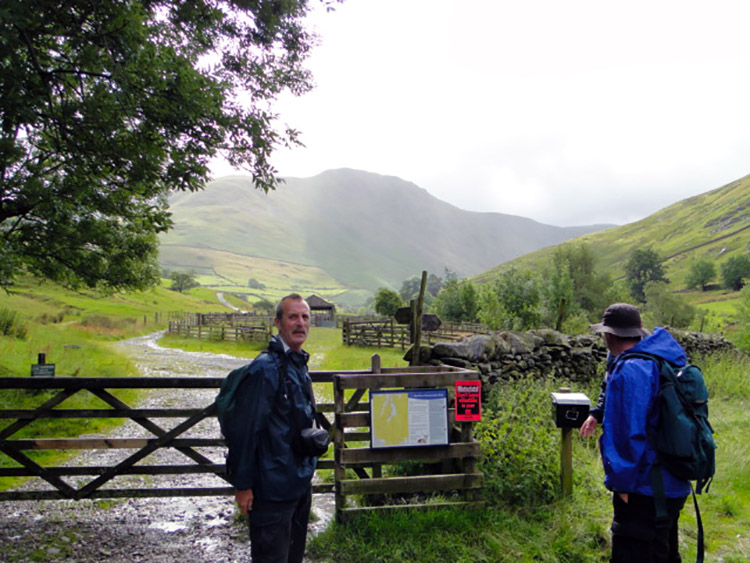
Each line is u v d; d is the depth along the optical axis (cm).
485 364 682
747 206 19900
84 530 470
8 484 624
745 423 812
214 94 768
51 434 884
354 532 433
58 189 817
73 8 673
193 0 781
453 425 520
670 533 311
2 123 662
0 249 782
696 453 271
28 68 652
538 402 621
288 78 938
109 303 6225
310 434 300
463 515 443
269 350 310
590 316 5834
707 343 1579
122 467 484
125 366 1792
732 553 414
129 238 1139
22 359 1455
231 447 294
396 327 3077
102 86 689
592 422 377
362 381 454
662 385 282
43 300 4756
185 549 429
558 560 396
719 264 15588
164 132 802
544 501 480
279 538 295
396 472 577
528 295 2917
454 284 4425
